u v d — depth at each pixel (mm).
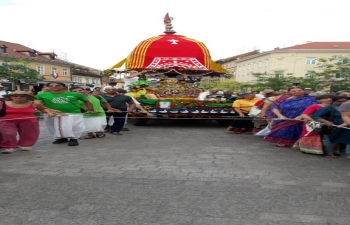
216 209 3232
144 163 5129
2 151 5973
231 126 9117
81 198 3521
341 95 5957
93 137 8062
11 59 30969
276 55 51031
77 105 7023
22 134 6223
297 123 6516
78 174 4453
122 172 4562
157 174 4473
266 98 8094
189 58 12750
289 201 3465
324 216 3074
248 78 59312
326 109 5676
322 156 5816
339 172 4684
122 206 3299
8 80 30641
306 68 50250
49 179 4219
